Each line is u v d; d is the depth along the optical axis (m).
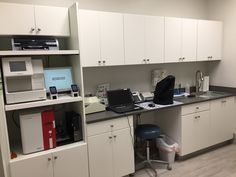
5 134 2.02
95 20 2.63
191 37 3.49
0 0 2.41
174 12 3.71
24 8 2.19
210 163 3.15
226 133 3.72
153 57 3.13
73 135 2.45
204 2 4.06
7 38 2.45
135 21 2.92
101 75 3.14
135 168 3.01
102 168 2.55
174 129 3.25
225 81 3.96
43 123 2.24
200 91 3.96
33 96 2.18
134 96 3.21
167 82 2.96
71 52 2.29
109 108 2.84
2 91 2.01
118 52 2.83
